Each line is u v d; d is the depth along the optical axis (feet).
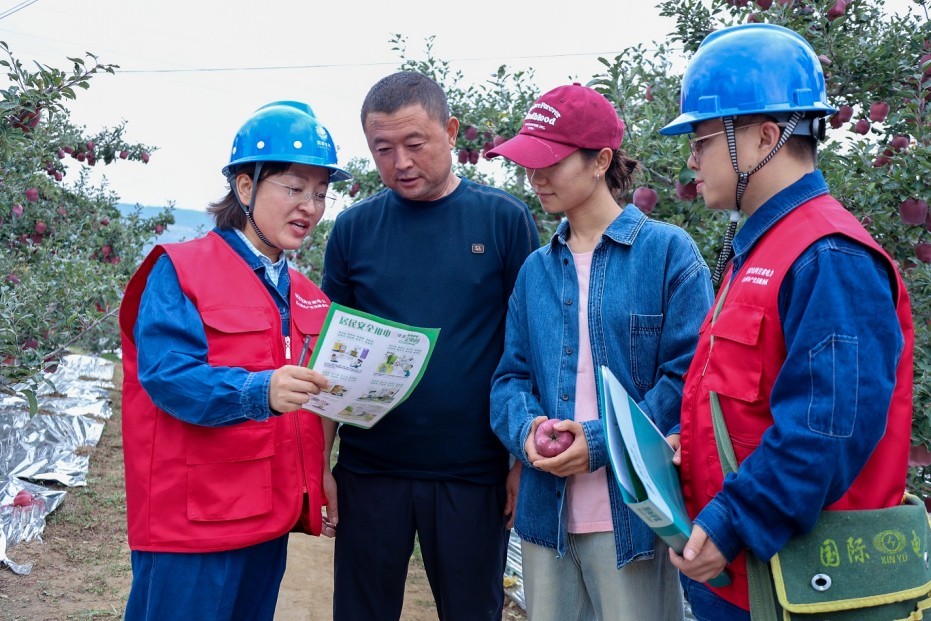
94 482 19.33
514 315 8.15
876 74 13.32
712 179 5.76
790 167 5.57
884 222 12.09
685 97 5.81
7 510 16.05
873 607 5.03
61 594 13.03
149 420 6.96
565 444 6.84
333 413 7.29
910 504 5.30
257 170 7.23
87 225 28.68
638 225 7.41
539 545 7.50
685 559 5.20
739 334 5.42
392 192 9.07
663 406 6.88
